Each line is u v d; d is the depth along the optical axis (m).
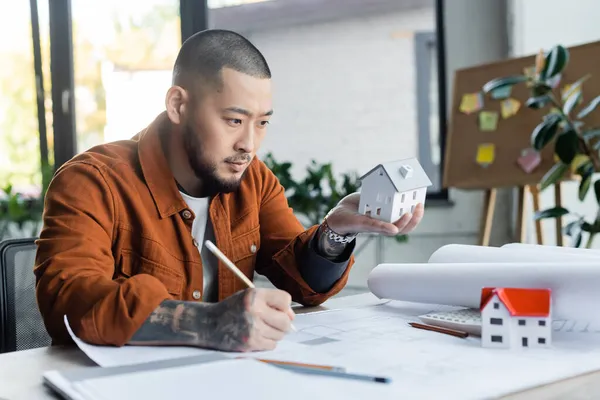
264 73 0.97
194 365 0.62
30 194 3.54
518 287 0.82
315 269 1.09
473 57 3.40
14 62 3.58
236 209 1.19
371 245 3.50
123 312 0.75
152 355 0.71
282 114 4.11
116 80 3.59
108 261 0.93
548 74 2.31
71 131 3.56
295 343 0.76
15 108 3.60
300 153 4.09
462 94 2.80
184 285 1.07
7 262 1.22
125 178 1.03
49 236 0.91
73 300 0.79
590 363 0.67
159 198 1.04
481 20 3.38
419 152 3.88
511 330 0.73
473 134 2.74
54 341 0.86
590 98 2.38
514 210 3.31
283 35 4.09
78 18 3.56
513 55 3.29
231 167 0.99
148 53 3.55
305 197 3.11
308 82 4.07
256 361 0.63
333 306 1.09
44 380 0.62
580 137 2.25
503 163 2.62
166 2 3.50
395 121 3.92
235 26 4.16
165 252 1.05
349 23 3.98
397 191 0.91
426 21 3.84
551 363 0.67
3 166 3.61
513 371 0.64
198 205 1.12
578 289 0.78
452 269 0.91
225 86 0.94
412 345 0.75
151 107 3.59
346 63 4.00
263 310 0.73
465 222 3.43
